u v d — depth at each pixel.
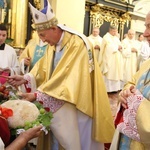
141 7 9.98
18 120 1.17
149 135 1.22
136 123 1.27
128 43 8.16
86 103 1.96
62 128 1.94
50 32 2.00
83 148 2.10
